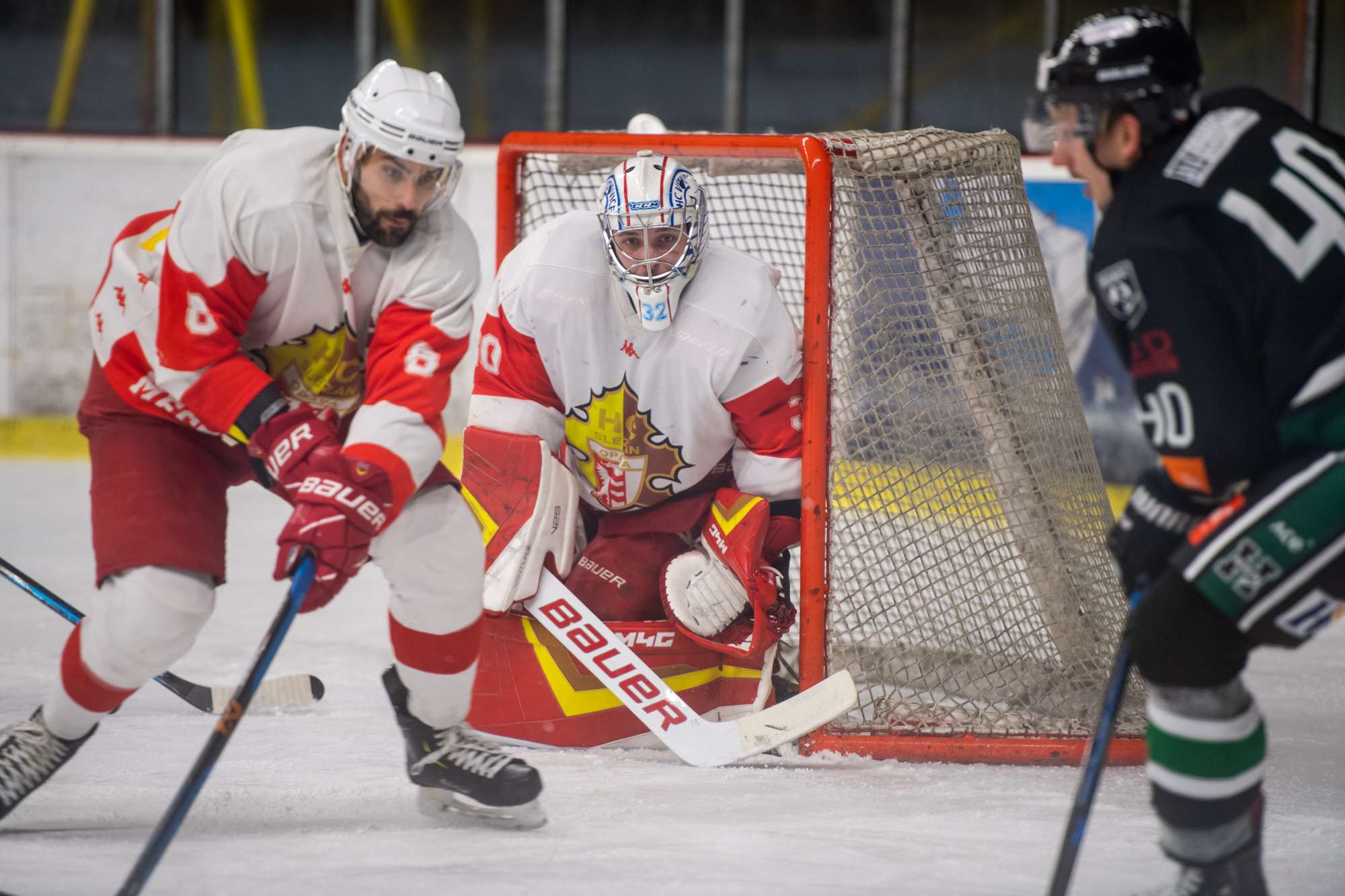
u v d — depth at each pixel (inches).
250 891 246.5
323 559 259.4
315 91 1296.8
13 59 1280.8
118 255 285.7
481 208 1090.7
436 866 264.8
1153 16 233.9
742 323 378.6
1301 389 217.0
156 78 1264.8
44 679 459.5
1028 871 266.7
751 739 363.9
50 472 1062.4
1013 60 1206.3
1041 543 409.7
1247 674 513.7
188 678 470.3
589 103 1300.4
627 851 276.7
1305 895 252.8
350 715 418.9
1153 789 234.4
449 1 1293.1
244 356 275.9
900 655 405.7
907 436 404.8
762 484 396.2
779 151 388.5
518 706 391.2
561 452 417.4
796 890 250.8
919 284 406.3
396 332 282.0
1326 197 215.9
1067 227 944.9
